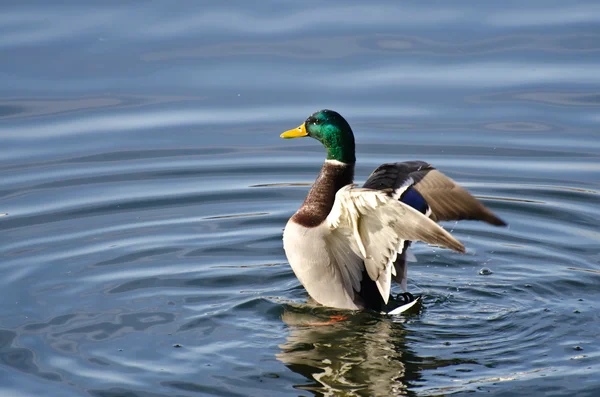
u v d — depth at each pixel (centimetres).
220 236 1209
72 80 1595
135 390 829
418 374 863
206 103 1556
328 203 1043
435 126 1502
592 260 1132
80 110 1534
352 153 1071
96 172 1390
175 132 1495
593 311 995
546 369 866
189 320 977
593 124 1488
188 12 1744
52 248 1163
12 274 1089
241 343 926
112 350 908
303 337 944
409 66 1617
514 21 1717
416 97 1559
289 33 1698
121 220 1254
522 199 1312
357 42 1675
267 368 875
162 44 1673
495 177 1376
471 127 1498
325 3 1780
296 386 841
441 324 977
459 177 1378
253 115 1527
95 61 1633
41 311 996
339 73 1609
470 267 1131
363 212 912
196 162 1427
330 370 873
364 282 1027
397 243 929
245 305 1019
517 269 1118
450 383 843
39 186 1345
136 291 1050
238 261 1141
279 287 1075
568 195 1319
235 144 1475
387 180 986
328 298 1030
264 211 1288
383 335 952
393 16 1747
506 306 1018
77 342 925
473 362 886
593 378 842
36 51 1645
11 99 1552
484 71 1600
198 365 878
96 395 820
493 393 821
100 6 1752
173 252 1162
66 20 1716
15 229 1217
